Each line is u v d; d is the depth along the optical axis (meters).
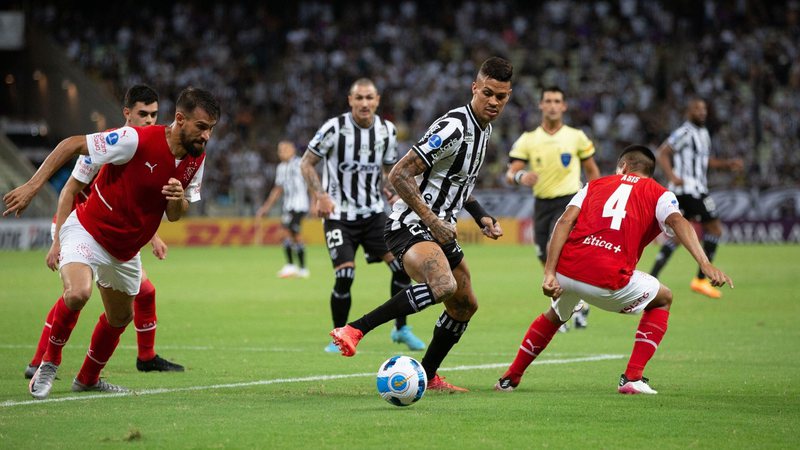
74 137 20.12
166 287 54.19
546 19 122.69
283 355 29.31
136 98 24.23
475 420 18.69
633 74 116.19
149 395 21.86
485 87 21.38
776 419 18.94
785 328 36.03
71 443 16.72
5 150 103.06
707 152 47.50
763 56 114.00
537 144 38.41
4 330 35.41
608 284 21.53
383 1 126.25
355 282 57.34
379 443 16.66
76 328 35.88
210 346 31.56
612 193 22.12
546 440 16.95
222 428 17.89
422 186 21.95
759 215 93.19
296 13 126.56
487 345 31.86
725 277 20.80
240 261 75.75
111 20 122.56
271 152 108.69
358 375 25.16
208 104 20.05
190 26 122.75
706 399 21.25
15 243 93.44
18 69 116.81
